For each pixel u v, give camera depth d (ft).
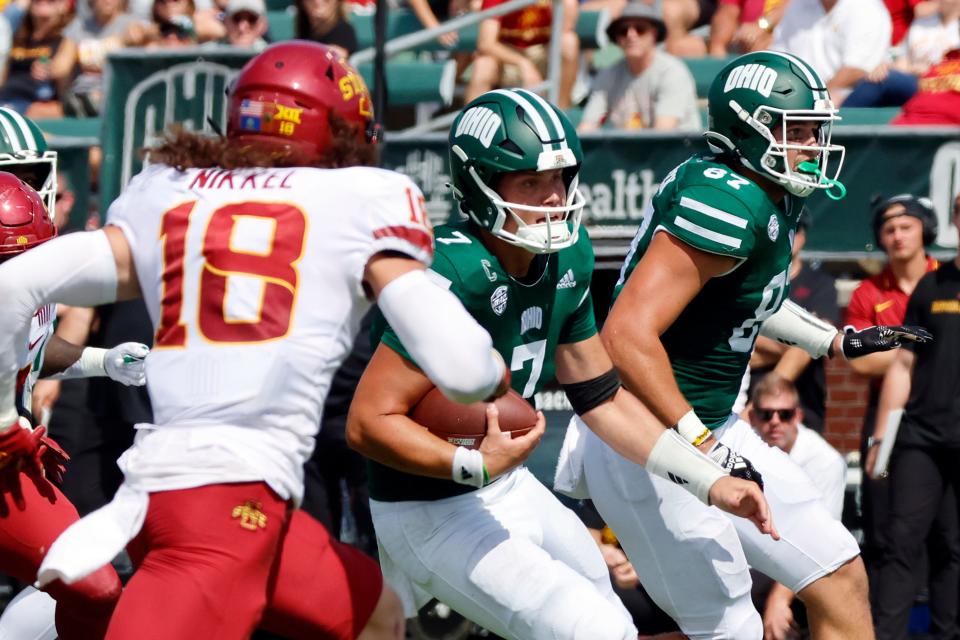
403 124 103.19
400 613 38.88
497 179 43.55
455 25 94.63
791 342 55.16
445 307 34.99
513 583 43.62
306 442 36.19
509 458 42.34
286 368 35.22
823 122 48.55
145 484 35.19
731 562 49.62
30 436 41.65
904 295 75.92
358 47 96.07
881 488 71.97
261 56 37.99
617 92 90.43
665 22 95.91
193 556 34.78
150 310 36.27
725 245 45.52
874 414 74.64
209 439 34.99
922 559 71.51
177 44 102.78
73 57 103.86
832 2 91.97
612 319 45.88
